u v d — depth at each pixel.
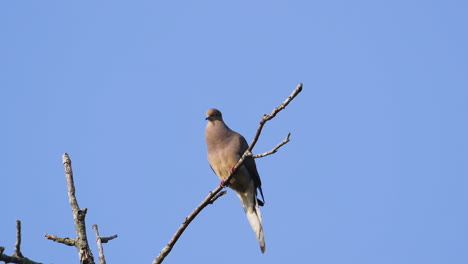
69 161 9.60
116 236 9.49
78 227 9.05
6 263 7.75
